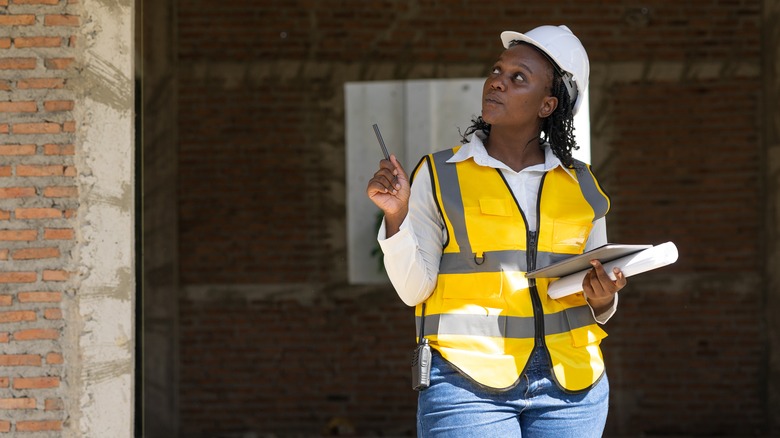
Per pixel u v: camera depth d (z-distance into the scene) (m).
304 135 8.66
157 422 8.27
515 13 8.66
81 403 3.79
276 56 8.65
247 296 8.62
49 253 3.81
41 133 3.84
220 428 8.52
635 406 8.42
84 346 3.80
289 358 8.59
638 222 8.52
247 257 8.63
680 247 8.50
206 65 8.62
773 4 8.41
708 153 8.52
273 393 8.57
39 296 3.80
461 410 2.42
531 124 2.61
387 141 8.90
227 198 8.63
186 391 8.55
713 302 8.46
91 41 3.87
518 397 2.44
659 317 8.48
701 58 8.54
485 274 2.48
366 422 8.55
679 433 8.37
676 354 8.45
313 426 8.55
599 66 8.56
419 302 2.54
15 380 3.78
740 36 8.52
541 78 2.58
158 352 8.31
